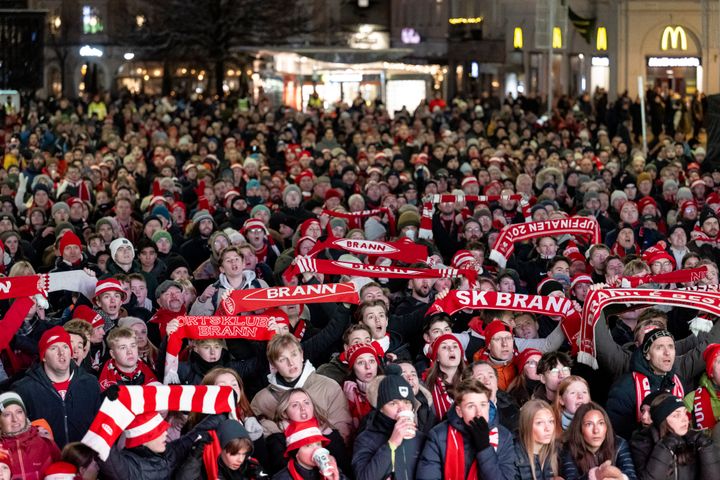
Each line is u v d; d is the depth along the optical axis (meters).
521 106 62.62
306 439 11.12
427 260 18.53
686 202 24.98
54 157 35.81
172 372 13.32
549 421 11.42
